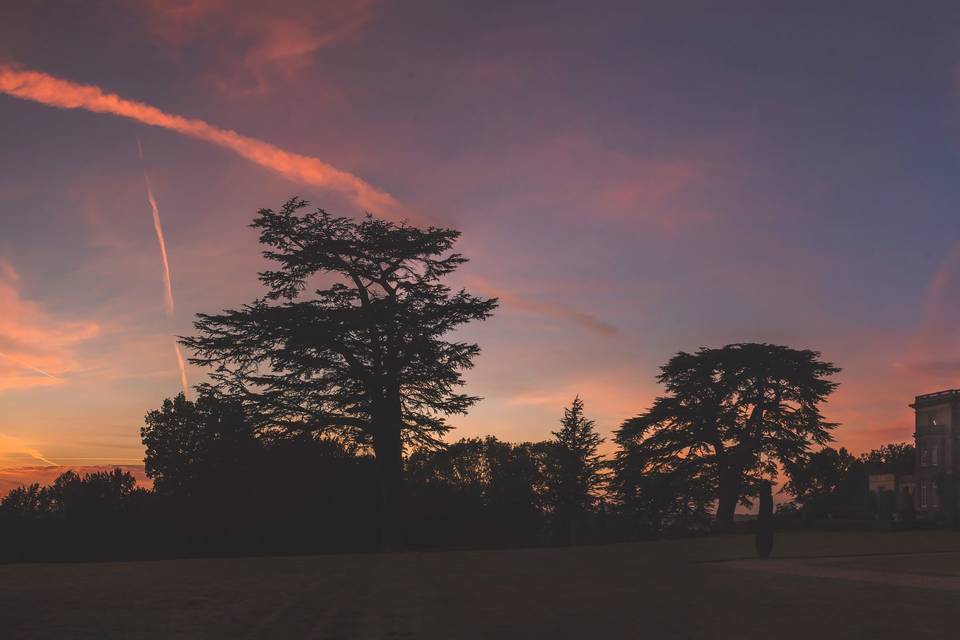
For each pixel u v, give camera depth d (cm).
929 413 7594
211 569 2061
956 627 1155
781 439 6128
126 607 1280
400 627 1160
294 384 4328
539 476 7431
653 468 6297
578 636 1114
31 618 1145
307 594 1509
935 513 6900
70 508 5950
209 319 4272
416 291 4494
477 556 2741
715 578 1853
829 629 1147
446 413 4519
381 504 4525
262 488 4194
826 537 4000
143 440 6303
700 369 6247
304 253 4403
